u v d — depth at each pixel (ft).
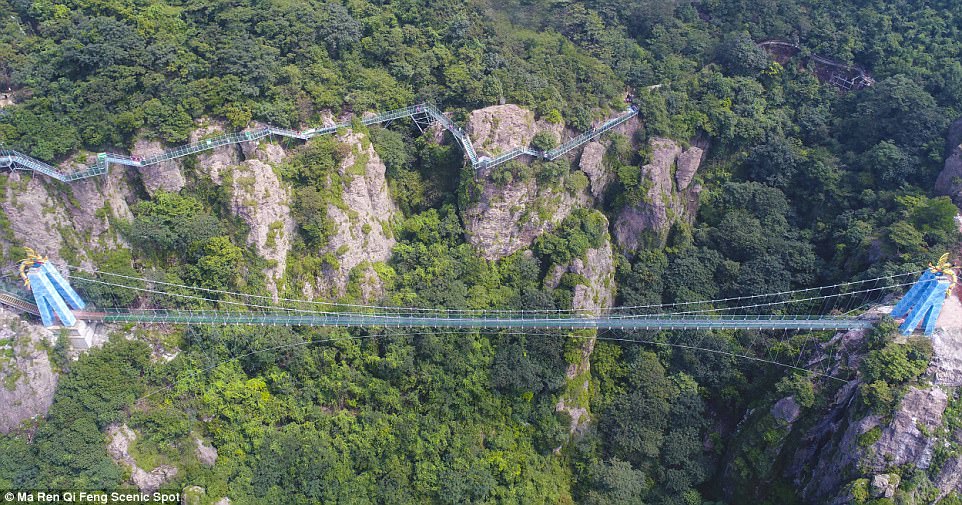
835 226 367.04
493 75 366.84
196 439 282.36
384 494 292.61
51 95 296.51
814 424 311.68
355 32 363.97
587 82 384.47
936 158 357.20
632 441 332.39
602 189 383.24
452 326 318.65
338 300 322.34
